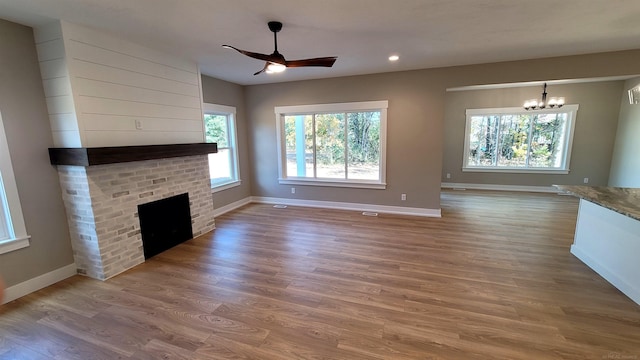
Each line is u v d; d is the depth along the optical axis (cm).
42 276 273
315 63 272
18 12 229
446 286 266
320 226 443
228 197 539
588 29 287
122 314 232
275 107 554
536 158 693
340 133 540
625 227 249
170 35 291
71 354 191
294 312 232
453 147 740
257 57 250
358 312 230
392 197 513
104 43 280
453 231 414
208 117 492
